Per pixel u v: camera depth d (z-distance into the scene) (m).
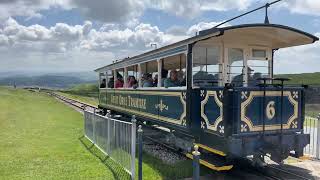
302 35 9.84
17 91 53.91
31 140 14.62
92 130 14.16
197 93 9.90
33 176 9.14
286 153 8.95
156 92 12.54
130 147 9.16
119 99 17.89
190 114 9.86
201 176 9.10
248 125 8.51
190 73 9.92
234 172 9.40
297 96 9.20
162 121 11.99
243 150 8.41
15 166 10.16
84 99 50.03
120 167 10.00
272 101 8.83
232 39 10.19
